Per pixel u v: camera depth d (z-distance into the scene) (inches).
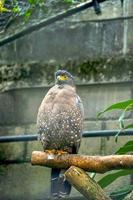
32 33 421.7
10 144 409.7
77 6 374.0
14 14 395.2
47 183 404.2
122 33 413.4
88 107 407.2
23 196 404.2
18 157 408.2
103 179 308.0
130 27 413.4
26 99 414.3
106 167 262.8
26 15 382.0
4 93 415.8
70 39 418.3
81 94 409.4
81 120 320.5
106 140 401.1
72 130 317.7
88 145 401.4
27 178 405.7
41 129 320.2
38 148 407.8
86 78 409.7
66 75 328.5
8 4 391.9
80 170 259.0
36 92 414.0
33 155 273.1
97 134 343.9
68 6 398.0
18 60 418.3
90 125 404.2
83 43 416.5
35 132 410.6
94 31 417.1
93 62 410.9
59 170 293.3
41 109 320.5
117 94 407.5
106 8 417.1
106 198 255.8
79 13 418.9
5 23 396.5
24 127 412.2
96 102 407.5
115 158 261.4
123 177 386.6
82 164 265.0
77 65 411.8
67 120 316.8
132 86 406.9
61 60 415.2
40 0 389.7
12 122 413.7
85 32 417.4
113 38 414.0
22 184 405.7
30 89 414.6
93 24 417.1
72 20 419.5
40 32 422.0
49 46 418.6
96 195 255.6
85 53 415.2
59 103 318.7
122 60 408.8
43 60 416.5
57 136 317.4
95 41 415.8
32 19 397.7
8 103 414.9
